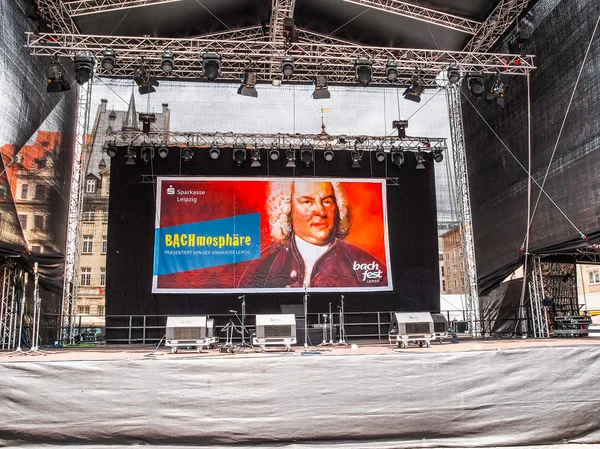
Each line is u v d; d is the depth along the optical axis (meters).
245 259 15.09
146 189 15.38
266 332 9.88
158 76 16.08
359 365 7.44
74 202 15.41
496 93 13.06
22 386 7.12
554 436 7.46
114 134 15.31
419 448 7.26
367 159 16.16
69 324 14.80
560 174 11.82
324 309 15.11
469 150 16.00
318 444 7.24
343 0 13.08
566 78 11.62
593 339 10.81
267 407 7.23
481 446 7.36
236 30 14.63
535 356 7.66
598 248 12.50
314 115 18.91
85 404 7.14
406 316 10.45
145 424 7.12
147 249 15.05
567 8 11.55
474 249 15.70
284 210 15.45
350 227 15.51
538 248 12.61
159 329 14.64
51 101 13.47
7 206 10.99
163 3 12.97
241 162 15.30
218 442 7.16
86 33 14.02
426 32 14.20
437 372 7.50
